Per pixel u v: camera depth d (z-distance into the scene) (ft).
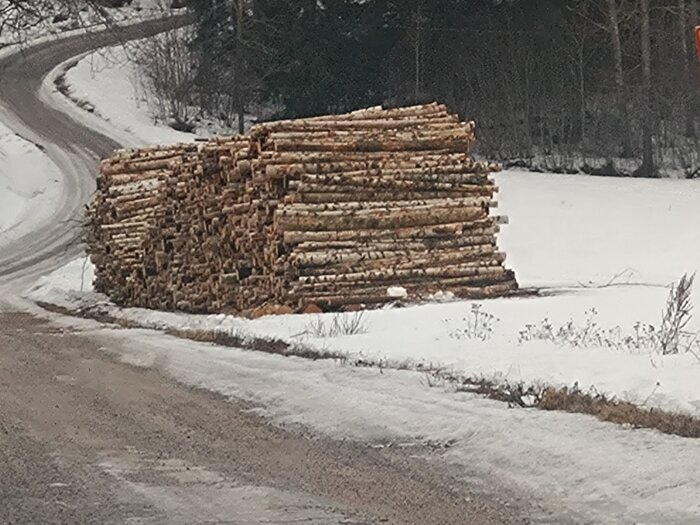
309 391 40.32
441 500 25.94
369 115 68.44
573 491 26.02
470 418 33.37
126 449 32.35
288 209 64.44
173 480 28.25
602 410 31.96
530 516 24.34
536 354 43.24
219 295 71.72
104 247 91.76
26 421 37.06
